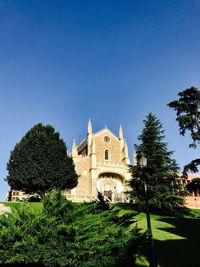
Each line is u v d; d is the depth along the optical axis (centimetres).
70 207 1154
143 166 1794
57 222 1071
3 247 1006
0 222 1077
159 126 4725
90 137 7512
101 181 7106
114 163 7212
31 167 4722
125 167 7269
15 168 4816
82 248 1015
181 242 2225
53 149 4875
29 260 988
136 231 1186
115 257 1062
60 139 5219
